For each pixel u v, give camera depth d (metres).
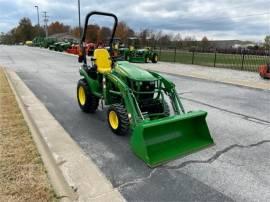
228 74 14.27
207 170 3.71
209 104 7.46
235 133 5.16
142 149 3.87
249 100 8.05
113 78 4.86
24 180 3.12
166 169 3.71
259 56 24.25
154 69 16.34
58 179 3.25
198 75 13.56
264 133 5.19
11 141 4.14
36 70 14.30
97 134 4.96
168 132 4.27
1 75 10.88
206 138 4.54
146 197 3.09
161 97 5.01
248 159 4.06
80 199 2.99
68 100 7.55
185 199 3.08
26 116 5.41
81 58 6.48
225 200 3.07
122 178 3.46
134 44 28.39
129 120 4.45
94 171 3.61
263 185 3.38
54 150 4.21
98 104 6.36
